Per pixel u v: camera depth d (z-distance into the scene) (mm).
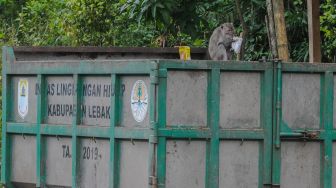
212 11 24797
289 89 13219
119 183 13484
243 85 12969
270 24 17391
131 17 21281
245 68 12914
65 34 26859
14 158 15836
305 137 13242
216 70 12781
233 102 12914
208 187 12828
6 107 15906
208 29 23906
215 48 16594
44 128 14945
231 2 24953
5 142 15906
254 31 26203
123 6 22016
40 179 15055
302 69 13227
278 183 13117
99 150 13891
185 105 12664
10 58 15844
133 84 13164
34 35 29547
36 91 15227
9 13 37781
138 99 13047
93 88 14039
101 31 26422
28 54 17172
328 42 24812
